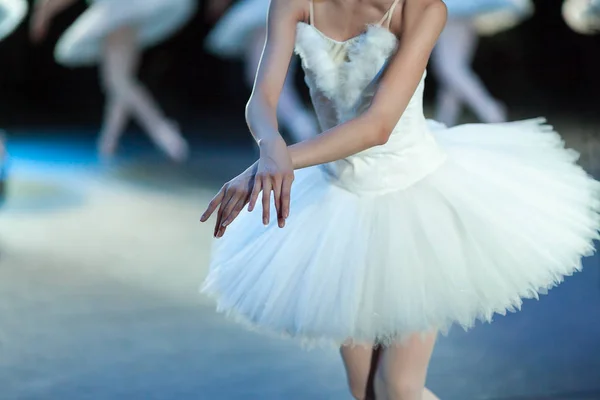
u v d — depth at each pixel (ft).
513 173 13.78
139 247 30.58
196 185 41.73
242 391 18.94
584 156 44.91
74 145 55.36
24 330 22.57
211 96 72.49
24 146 54.80
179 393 18.81
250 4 44.14
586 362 20.51
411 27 12.28
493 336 22.40
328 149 11.62
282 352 21.33
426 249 12.59
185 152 49.90
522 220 13.06
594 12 42.75
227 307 13.33
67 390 18.90
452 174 13.42
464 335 22.50
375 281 12.42
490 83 71.46
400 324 12.21
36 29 43.14
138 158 49.90
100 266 28.30
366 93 12.68
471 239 12.69
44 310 24.11
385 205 13.04
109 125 49.57
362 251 12.66
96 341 21.85
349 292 12.35
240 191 11.35
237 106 71.72
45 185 41.83
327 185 13.58
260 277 12.94
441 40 43.37
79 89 71.77
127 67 47.98
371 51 12.37
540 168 14.05
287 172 11.23
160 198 38.81
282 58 12.82
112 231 32.86
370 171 13.10
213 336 22.27
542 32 70.13
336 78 12.84
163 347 21.50
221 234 11.52
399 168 13.15
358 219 12.99
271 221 13.55
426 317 12.21
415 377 13.38
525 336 22.33
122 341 21.88
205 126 63.41
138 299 25.05
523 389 19.02
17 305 24.49
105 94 71.61
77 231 32.86
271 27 13.02
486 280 12.46
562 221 13.34
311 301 12.42
